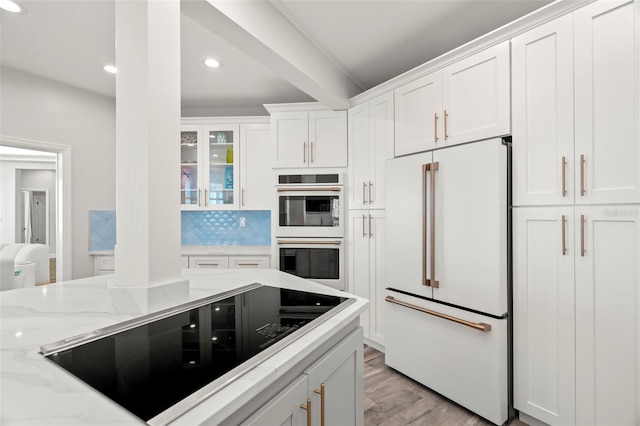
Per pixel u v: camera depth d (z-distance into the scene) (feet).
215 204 11.59
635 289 4.49
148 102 3.36
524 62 5.59
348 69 9.00
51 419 1.59
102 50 8.07
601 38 4.75
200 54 8.27
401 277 7.51
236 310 3.54
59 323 3.01
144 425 1.58
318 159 9.95
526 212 5.57
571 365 5.07
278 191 10.14
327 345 3.24
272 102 11.85
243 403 1.95
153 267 3.42
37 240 27.58
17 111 9.14
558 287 5.21
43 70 9.21
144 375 2.08
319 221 9.89
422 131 7.34
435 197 6.70
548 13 5.24
